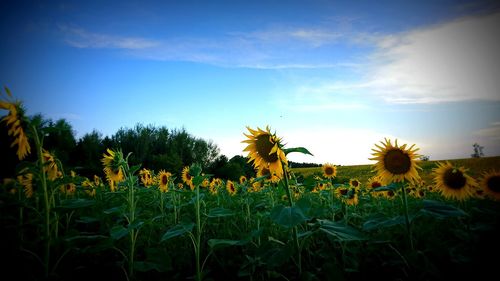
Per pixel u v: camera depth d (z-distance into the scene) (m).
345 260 3.69
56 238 3.22
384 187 3.75
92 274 3.62
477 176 5.96
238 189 7.88
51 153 4.22
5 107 3.15
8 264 3.19
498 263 3.11
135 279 3.41
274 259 2.94
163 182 6.43
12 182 4.96
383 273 3.57
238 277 3.74
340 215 6.67
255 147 3.98
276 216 2.79
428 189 9.97
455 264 3.35
